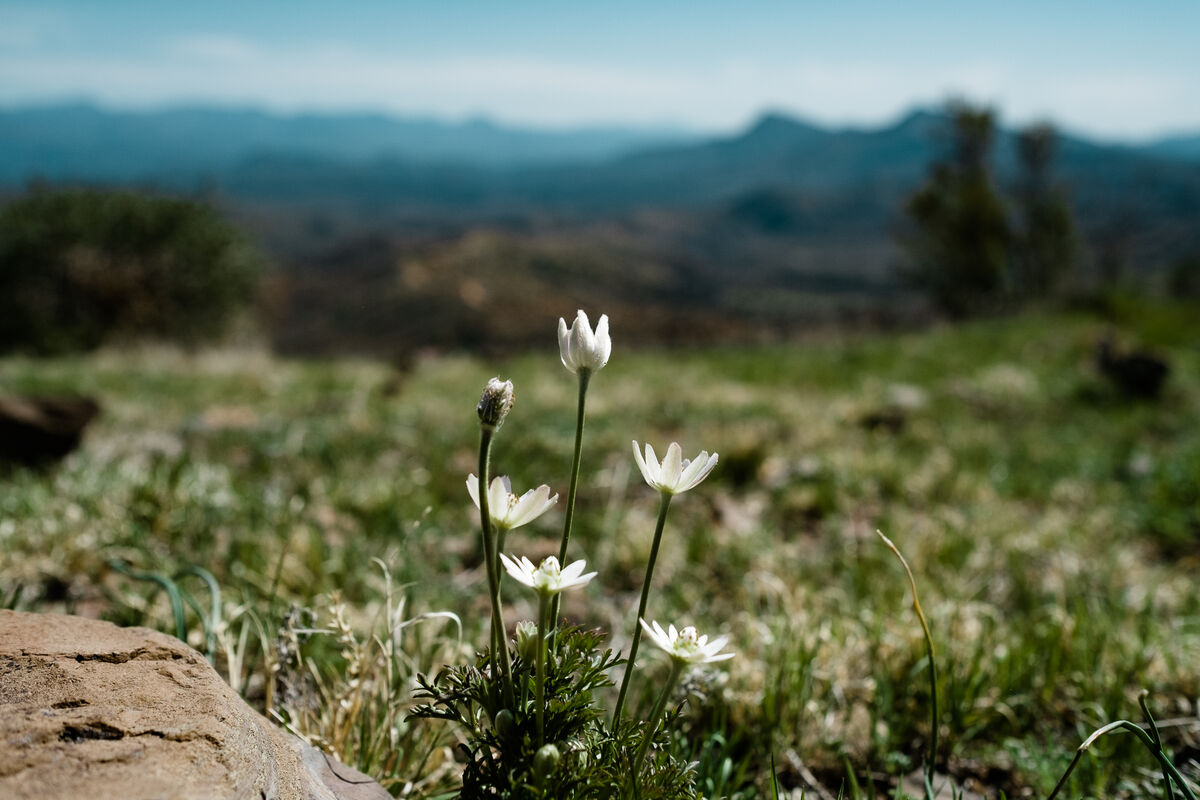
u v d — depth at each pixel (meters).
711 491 6.29
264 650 2.53
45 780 1.28
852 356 15.30
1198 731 2.88
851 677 3.17
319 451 6.73
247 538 4.13
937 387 11.61
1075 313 20.75
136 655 1.72
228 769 1.41
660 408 9.63
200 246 23.36
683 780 1.70
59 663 1.63
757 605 3.99
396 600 3.35
